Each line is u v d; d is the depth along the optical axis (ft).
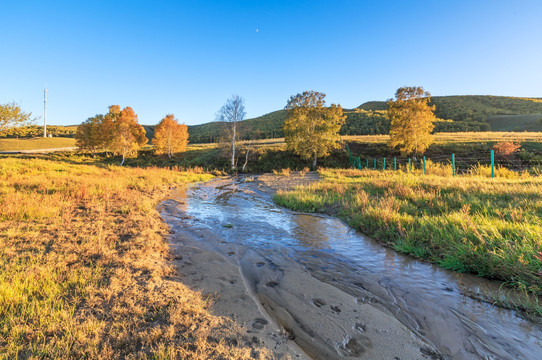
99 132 143.23
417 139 87.61
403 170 77.10
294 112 107.76
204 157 133.39
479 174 55.47
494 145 88.12
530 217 19.45
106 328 9.43
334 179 56.85
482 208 23.71
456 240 17.46
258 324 10.21
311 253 18.79
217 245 20.54
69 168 64.44
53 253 16.40
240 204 38.91
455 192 31.50
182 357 8.02
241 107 112.27
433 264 16.47
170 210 33.68
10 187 35.50
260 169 111.04
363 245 20.57
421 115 86.48
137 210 30.48
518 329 9.93
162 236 22.29
